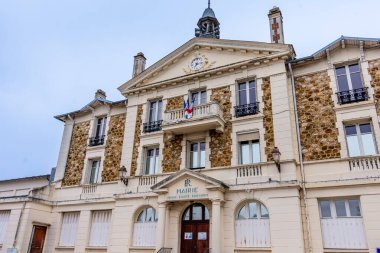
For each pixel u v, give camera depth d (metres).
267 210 12.71
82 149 19.20
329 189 12.14
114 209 16.33
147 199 15.30
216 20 22.94
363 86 13.03
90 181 18.42
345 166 12.19
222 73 16.00
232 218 13.09
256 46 15.38
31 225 16.81
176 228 14.10
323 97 13.59
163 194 14.30
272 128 13.86
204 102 16.23
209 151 14.85
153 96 17.73
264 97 14.57
